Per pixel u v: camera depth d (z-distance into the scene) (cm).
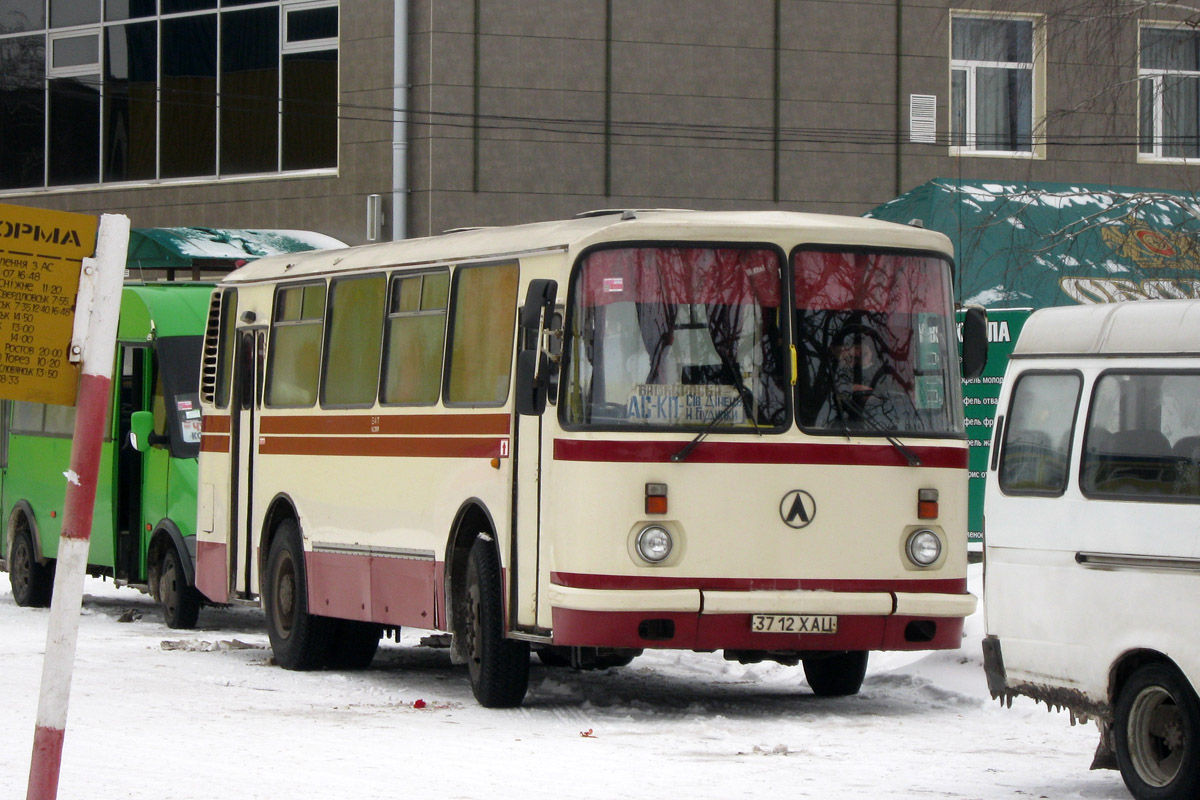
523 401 1484
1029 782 1227
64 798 1106
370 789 1162
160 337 2470
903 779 1233
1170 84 2320
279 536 2009
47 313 754
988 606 1245
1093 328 1193
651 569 1455
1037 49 2291
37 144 4675
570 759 1309
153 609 2761
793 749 1370
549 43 4000
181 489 2400
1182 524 1092
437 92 3953
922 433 1538
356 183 4103
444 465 1680
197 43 4403
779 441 1491
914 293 1562
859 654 1688
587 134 4025
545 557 1499
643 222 1500
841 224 1549
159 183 4453
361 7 4078
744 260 1515
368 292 1862
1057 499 1184
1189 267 2555
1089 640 1148
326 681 1852
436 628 1686
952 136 4225
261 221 4262
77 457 759
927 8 4212
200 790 1145
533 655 2153
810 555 1490
